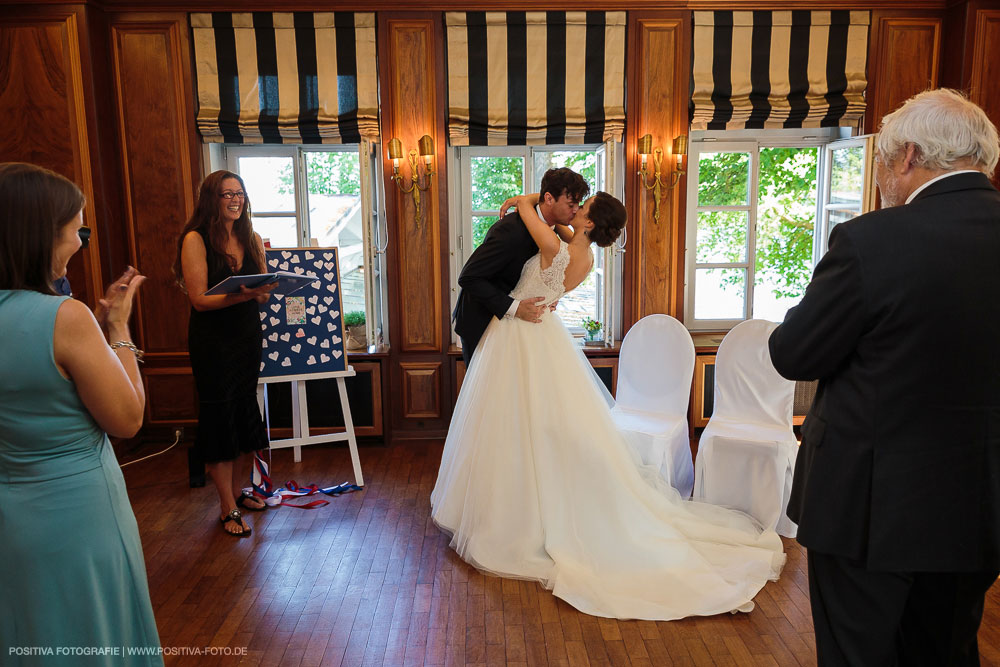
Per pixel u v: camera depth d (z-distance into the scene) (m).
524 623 2.60
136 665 1.65
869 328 1.47
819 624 1.64
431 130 4.62
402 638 2.51
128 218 4.63
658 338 3.80
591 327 4.95
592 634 2.52
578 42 4.57
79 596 1.49
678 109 4.65
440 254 4.73
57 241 1.47
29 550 1.45
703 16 4.58
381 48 4.54
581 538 2.94
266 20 4.50
